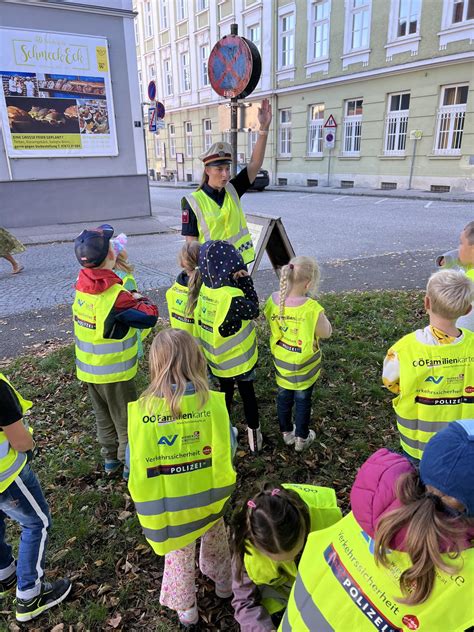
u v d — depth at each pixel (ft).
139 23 121.49
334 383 13.73
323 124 75.46
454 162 57.72
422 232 35.24
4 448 6.27
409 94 61.98
